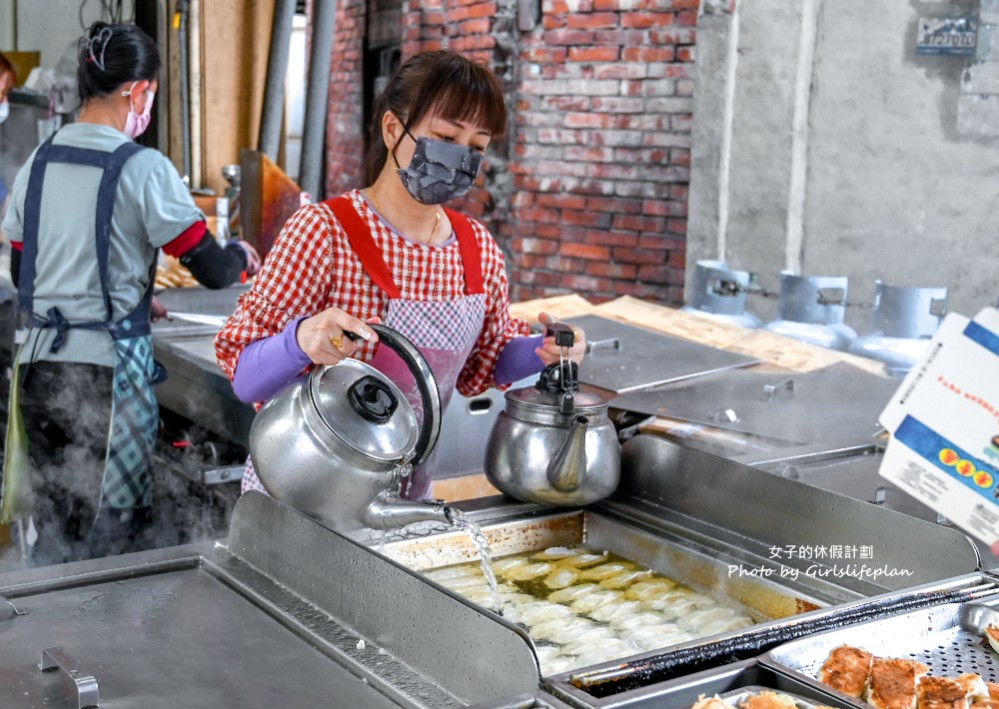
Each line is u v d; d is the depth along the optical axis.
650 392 2.65
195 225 2.89
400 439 1.61
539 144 5.97
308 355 1.67
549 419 1.95
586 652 1.59
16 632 1.40
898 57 4.42
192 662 1.34
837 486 1.96
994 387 1.33
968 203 4.34
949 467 1.35
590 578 1.89
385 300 1.99
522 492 1.97
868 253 4.64
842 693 1.22
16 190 2.87
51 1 5.25
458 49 6.34
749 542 1.89
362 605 1.42
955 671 1.38
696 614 1.74
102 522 2.83
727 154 4.96
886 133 4.51
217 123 5.27
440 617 1.30
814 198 4.77
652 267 5.61
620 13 5.51
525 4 5.84
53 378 2.80
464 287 2.06
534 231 6.07
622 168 5.64
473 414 2.56
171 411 3.15
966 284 4.39
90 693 1.19
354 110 7.31
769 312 4.87
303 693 1.27
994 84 4.19
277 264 1.93
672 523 1.99
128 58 2.84
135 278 2.86
